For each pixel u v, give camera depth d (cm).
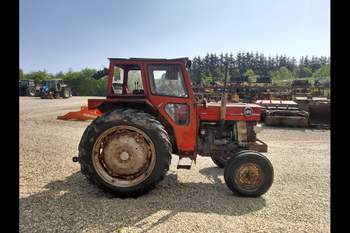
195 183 490
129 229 321
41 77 5431
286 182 503
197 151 497
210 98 1445
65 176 511
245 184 427
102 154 428
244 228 329
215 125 505
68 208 374
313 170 579
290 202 410
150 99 462
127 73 482
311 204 404
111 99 457
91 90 4750
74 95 4706
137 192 420
